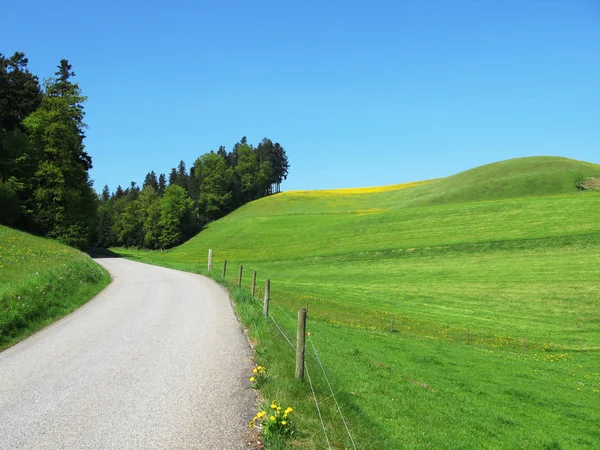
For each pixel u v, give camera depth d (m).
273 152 176.25
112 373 8.84
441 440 8.38
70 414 6.70
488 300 35.25
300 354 8.46
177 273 36.78
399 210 82.44
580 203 64.06
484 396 13.83
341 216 92.44
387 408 9.58
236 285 25.23
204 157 135.12
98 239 136.38
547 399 14.34
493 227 59.84
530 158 127.12
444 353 20.95
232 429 6.26
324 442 6.03
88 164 70.56
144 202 121.56
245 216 121.88
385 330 26.34
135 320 14.68
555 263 43.38
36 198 54.88
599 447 10.09
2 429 6.14
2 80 58.25
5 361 9.68
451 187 115.75
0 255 23.42
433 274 44.97
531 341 25.77
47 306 15.33
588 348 24.50
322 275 49.84
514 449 8.98
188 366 9.39
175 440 5.86
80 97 57.75
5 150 53.41
